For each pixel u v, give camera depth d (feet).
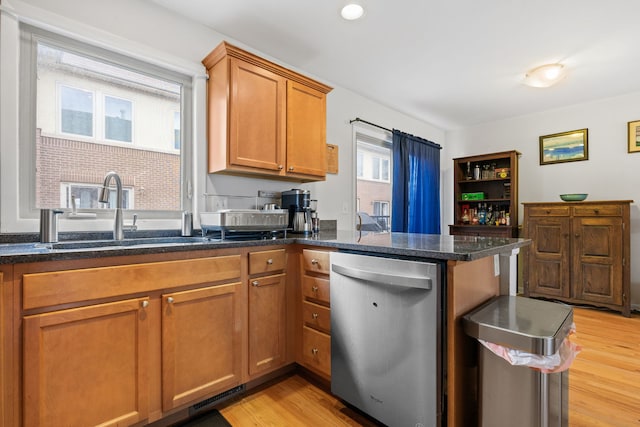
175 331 4.72
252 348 5.68
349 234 7.88
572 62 8.89
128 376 4.30
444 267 4.14
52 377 3.74
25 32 5.30
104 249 4.15
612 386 6.01
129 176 6.40
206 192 7.20
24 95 5.28
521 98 11.66
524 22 7.07
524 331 3.66
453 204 15.34
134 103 6.50
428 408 4.09
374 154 12.72
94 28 5.82
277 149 7.34
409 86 10.62
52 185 5.53
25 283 3.57
